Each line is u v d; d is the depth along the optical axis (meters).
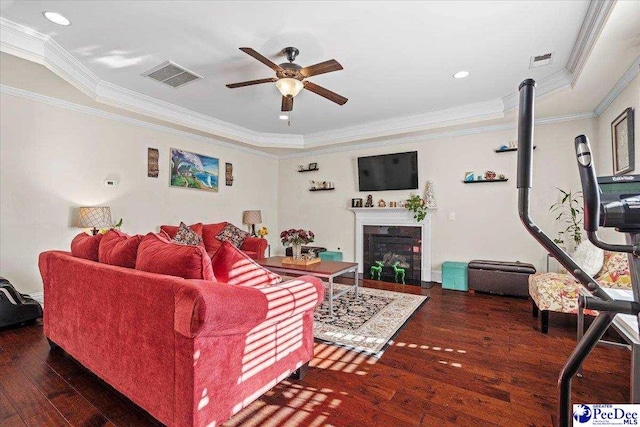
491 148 4.62
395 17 2.41
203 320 1.29
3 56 2.61
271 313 1.66
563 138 4.15
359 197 5.81
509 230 4.50
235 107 4.45
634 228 0.67
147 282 1.54
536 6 2.27
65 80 3.09
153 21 2.49
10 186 3.29
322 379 2.09
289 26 2.54
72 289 2.10
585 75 2.92
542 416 1.71
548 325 3.02
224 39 2.74
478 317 3.30
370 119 4.99
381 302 3.81
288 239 4.00
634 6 2.00
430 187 5.02
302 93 3.90
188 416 1.38
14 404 1.77
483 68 3.23
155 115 4.27
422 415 1.72
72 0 2.24
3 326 2.80
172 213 4.89
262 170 6.55
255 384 1.68
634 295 0.68
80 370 2.15
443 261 4.96
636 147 2.81
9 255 3.29
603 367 2.26
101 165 4.05
